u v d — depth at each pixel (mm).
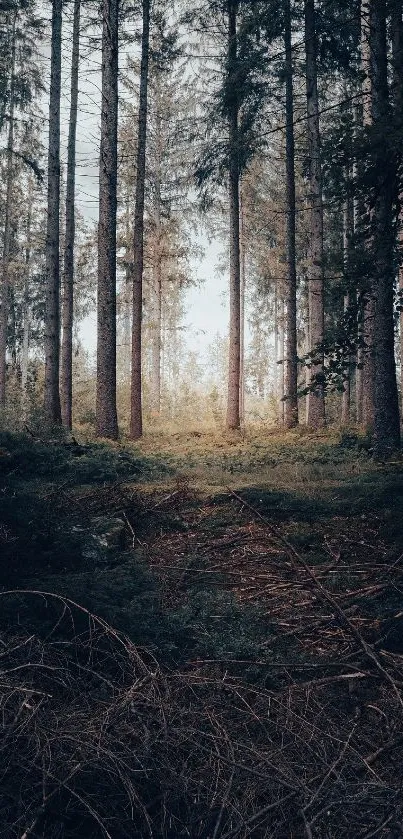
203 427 22984
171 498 8609
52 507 7242
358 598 5129
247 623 4848
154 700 3227
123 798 2752
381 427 11438
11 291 37781
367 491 8281
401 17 10148
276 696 3627
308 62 18031
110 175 17094
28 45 26406
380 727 3389
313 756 3057
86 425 24484
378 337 11500
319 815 2490
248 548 6801
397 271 7945
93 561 5824
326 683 3803
